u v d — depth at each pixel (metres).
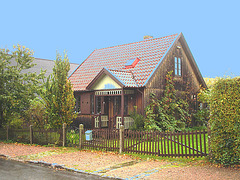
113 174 9.30
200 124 23.05
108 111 20.34
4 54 18.53
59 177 9.25
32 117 18.55
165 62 20.02
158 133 12.14
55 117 15.67
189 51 22.20
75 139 15.30
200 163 10.20
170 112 19.55
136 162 11.16
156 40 22.67
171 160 11.14
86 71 23.78
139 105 18.28
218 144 9.73
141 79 18.38
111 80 18.27
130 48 23.84
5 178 9.12
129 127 17.39
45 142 15.84
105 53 25.50
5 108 18.47
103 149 13.84
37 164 11.38
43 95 16.22
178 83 21.16
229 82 9.59
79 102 21.72
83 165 10.76
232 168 9.23
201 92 21.73
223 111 9.59
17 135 17.12
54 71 16.02
